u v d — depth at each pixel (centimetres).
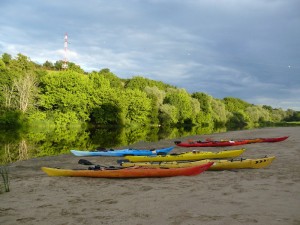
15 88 4612
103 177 957
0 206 663
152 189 778
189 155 1332
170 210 587
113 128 5369
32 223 545
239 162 1034
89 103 5266
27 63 7088
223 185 788
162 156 1330
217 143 1891
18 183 918
